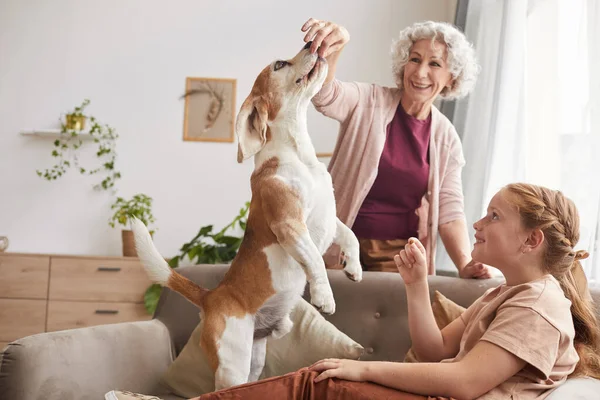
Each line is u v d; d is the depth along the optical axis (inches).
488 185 109.0
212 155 166.9
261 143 57.5
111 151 167.0
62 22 169.3
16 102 168.1
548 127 96.1
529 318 46.6
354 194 83.2
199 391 71.7
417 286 58.9
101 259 148.4
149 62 168.4
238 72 168.1
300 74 57.1
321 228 57.1
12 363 60.2
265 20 168.7
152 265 59.8
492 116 111.3
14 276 148.0
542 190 52.6
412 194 84.6
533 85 101.3
